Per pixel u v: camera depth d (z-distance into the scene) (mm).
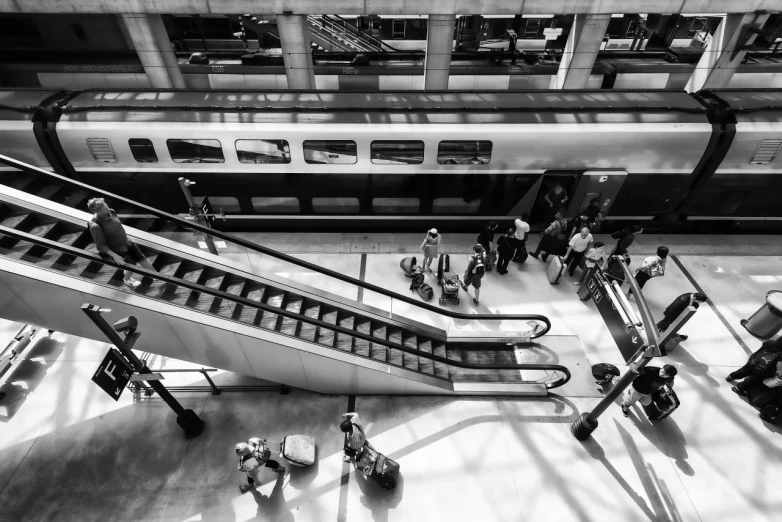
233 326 6215
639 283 8695
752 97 9602
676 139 9039
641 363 5453
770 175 9586
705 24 15516
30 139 8922
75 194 9258
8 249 5781
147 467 6430
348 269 9742
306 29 11531
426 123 8969
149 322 5953
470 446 6727
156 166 9422
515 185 9750
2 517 5914
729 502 6168
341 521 5957
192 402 7203
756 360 6902
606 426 6973
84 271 5965
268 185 9766
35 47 14156
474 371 7797
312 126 8898
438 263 9562
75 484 6238
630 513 6051
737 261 9984
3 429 6805
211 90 9727
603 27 11617
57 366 7605
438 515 6016
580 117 9133
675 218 10867
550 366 7062
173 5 10828
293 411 7141
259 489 6223
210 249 8602
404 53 15297
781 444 6797
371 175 9547
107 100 9297
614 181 9461
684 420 7066
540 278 9523
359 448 5816
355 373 6961
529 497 6188
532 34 15594
